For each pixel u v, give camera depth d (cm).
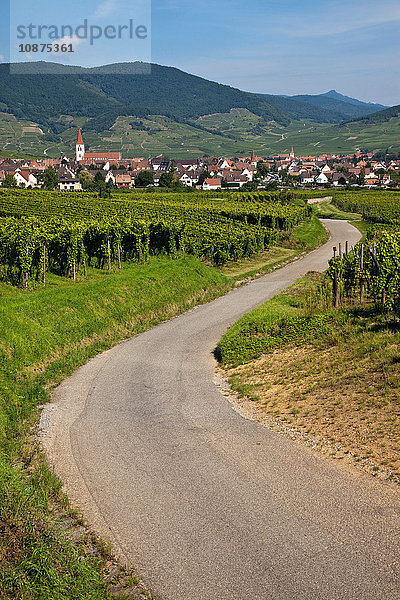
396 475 952
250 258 4456
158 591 727
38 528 846
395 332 1744
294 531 826
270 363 1728
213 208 7088
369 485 934
